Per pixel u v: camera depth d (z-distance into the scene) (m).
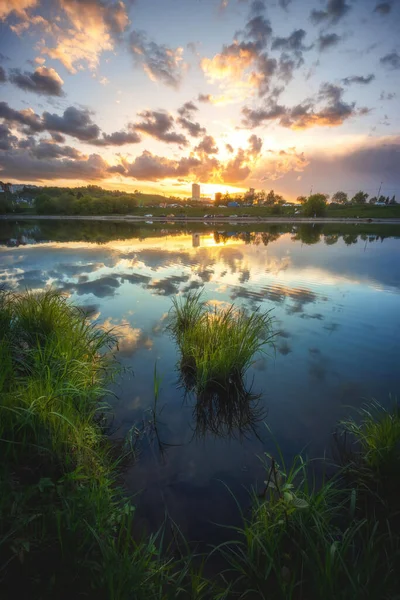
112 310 7.57
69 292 9.11
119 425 3.68
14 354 4.18
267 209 114.12
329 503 2.52
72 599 1.64
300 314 7.36
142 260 15.03
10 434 2.65
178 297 8.70
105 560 1.80
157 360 5.24
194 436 3.51
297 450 3.26
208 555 2.20
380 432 3.02
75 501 2.17
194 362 4.91
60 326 5.07
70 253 17.28
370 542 1.96
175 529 2.39
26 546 1.72
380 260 15.07
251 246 21.08
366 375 4.74
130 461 3.11
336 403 4.07
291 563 2.05
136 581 1.77
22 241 24.16
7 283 10.09
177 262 14.48
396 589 1.82
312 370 4.93
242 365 4.61
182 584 2.00
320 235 31.38
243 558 2.15
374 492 2.67
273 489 2.62
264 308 7.75
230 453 3.24
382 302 8.30
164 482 2.85
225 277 11.34
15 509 1.92
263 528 2.24
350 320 7.00
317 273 11.98
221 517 2.49
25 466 2.48
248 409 4.01
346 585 1.86
